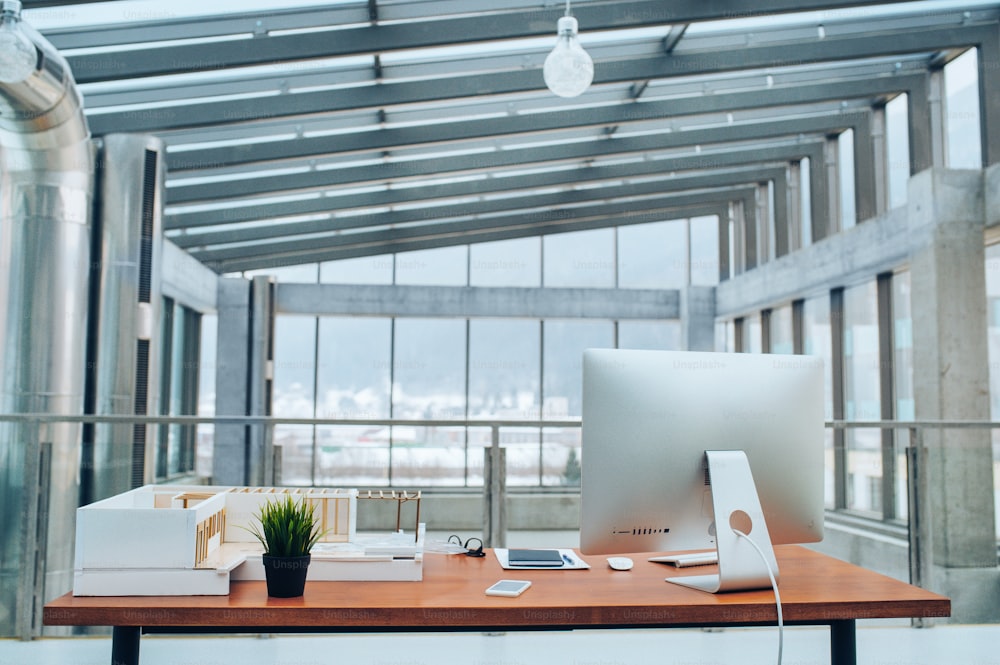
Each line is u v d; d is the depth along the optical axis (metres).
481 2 5.57
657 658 3.06
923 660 3.07
